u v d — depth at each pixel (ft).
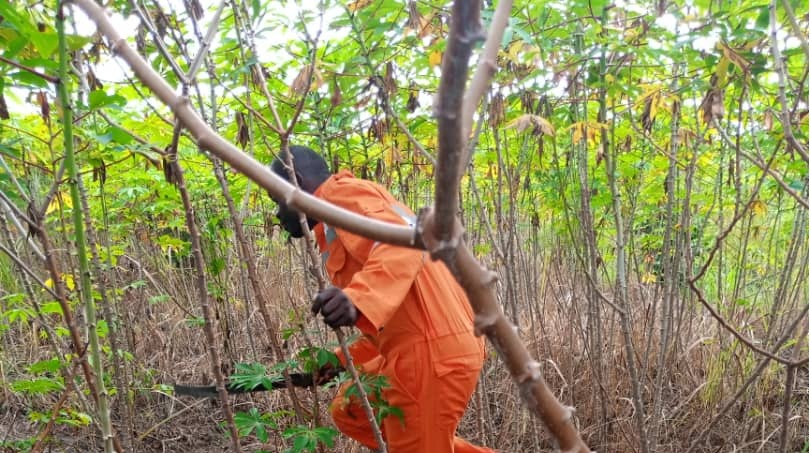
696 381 11.35
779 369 10.64
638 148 11.08
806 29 6.96
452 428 6.51
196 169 11.41
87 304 4.62
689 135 8.70
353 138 10.73
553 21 8.32
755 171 11.25
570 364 10.27
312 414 7.71
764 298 12.91
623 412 10.42
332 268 6.64
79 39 3.90
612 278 15.33
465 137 1.60
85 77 6.07
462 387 6.37
